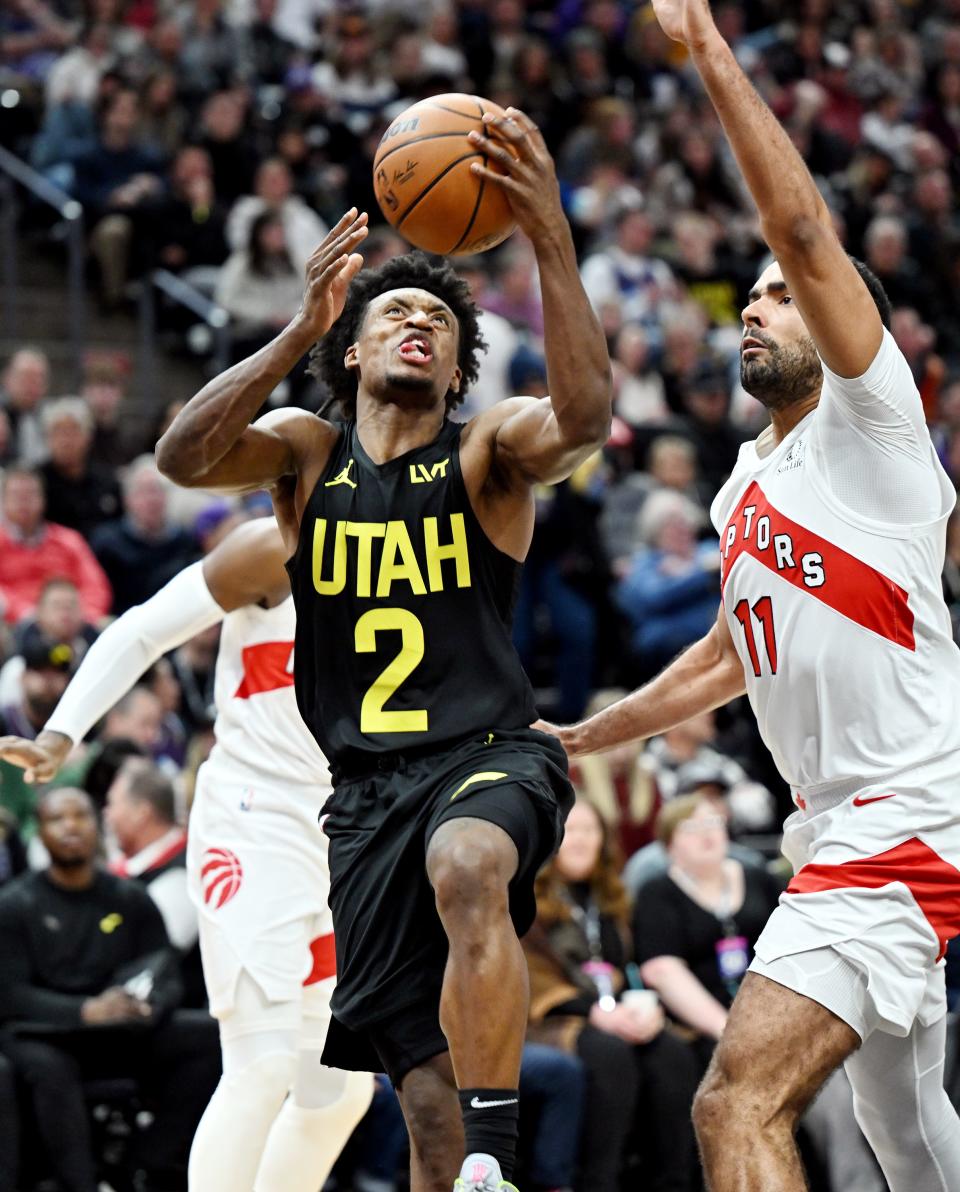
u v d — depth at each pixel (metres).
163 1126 8.33
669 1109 8.61
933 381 15.30
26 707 9.88
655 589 12.87
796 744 5.06
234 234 15.69
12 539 11.72
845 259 4.74
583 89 19.31
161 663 10.78
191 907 8.89
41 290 15.66
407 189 4.96
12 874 9.12
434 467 4.95
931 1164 5.16
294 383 13.88
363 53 18.14
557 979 8.70
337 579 4.91
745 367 5.17
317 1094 6.36
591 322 4.75
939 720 4.93
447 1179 4.68
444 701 4.84
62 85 16.17
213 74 17.12
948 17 23.56
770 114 4.69
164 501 12.35
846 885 4.82
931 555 4.98
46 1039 8.11
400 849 4.71
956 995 9.71
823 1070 4.69
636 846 10.39
